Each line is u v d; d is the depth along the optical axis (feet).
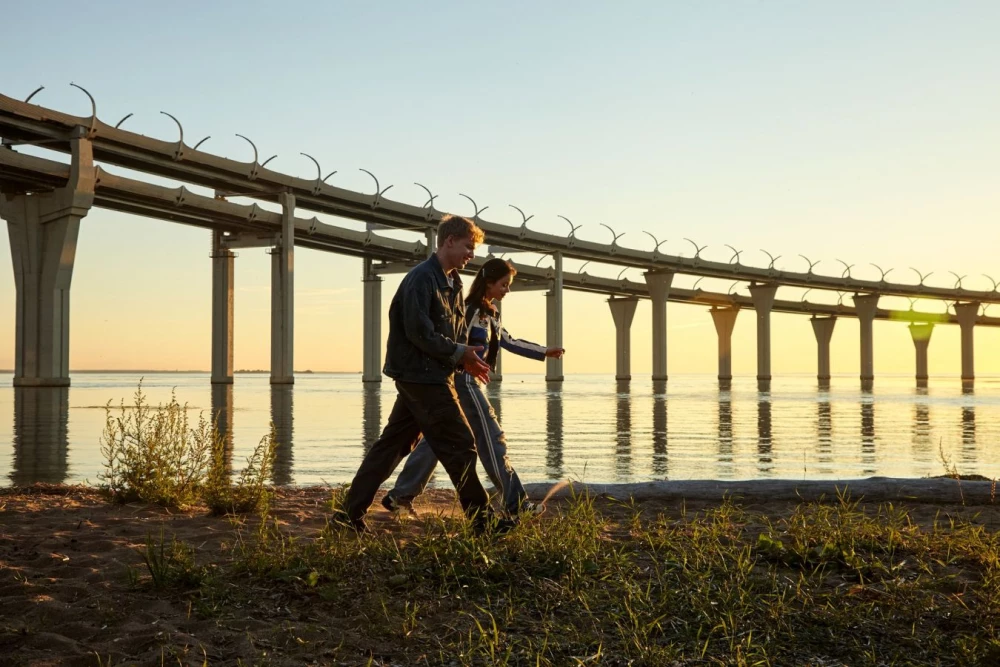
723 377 546.67
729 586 14.05
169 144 220.23
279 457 51.80
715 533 17.24
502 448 19.47
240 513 21.98
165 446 24.25
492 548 15.85
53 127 195.11
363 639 12.26
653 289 434.30
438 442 18.10
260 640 12.16
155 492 23.32
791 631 12.61
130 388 247.09
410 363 18.13
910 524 19.47
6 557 16.61
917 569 15.81
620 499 24.75
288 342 261.44
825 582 15.08
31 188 201.36
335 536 17.15
